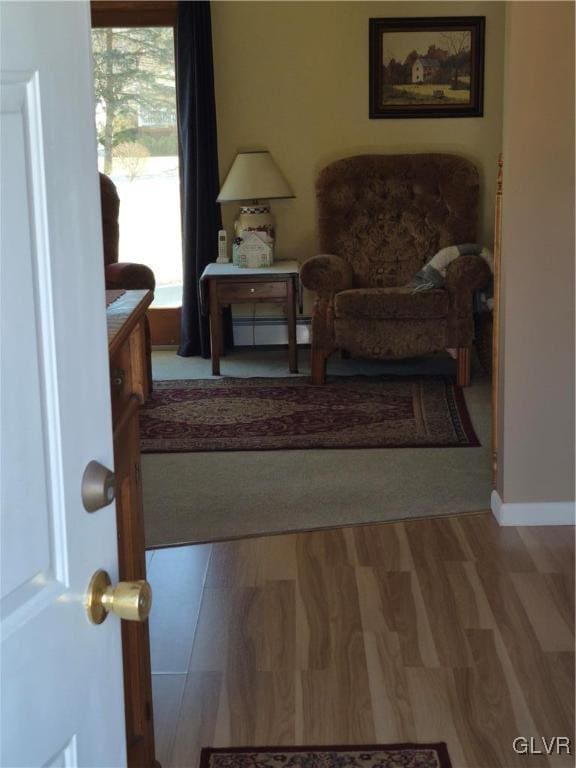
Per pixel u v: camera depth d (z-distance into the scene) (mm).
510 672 2404
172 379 5457
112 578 1028
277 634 2623
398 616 2703
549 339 3180
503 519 3305
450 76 5844
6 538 811
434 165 5656
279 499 3611
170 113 6031
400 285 5699
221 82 5891
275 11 5816
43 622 868
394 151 5941
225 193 5590
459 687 2342
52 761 913
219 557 3119
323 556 3111
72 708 934
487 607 2740
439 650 2516
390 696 2312
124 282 5070
